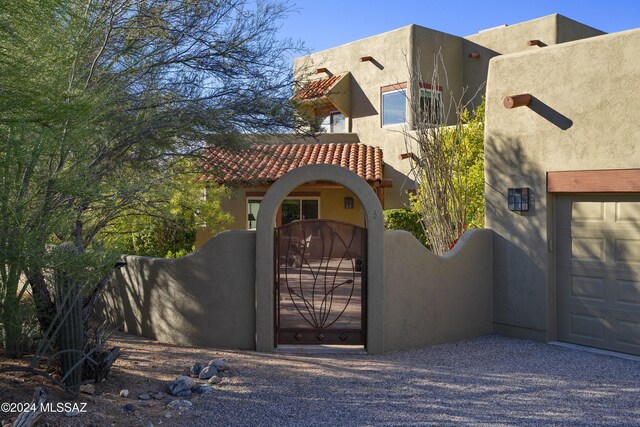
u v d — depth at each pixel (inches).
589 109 381.4
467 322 429.7
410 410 274.2
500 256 438.6
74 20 257.4
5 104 216.8
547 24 807.1
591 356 373.7
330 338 390.3
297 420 261.9
